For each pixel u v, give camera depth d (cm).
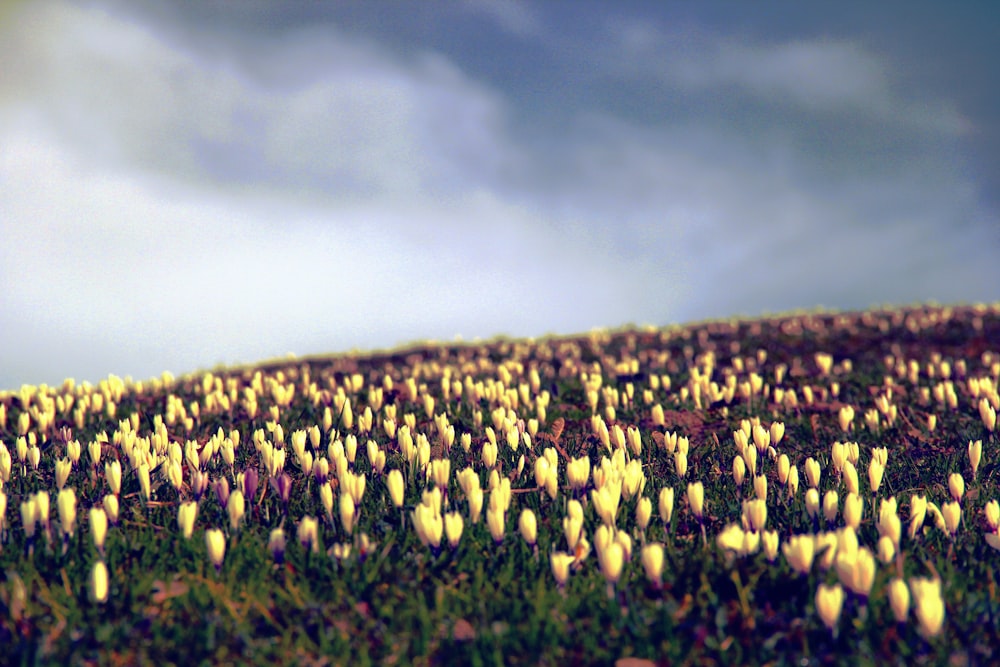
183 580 381
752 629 330
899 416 870
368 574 379
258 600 352
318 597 361
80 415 823
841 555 319
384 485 534
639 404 940
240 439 774
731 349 1470
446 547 416
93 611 340
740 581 362
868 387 1015
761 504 382
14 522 477
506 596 365
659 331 1819
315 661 317
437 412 897
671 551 404
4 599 342
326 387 1203
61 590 357
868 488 569
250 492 464
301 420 865
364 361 1573
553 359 1466
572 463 445
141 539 429
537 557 405
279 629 335
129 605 347
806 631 326
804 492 551
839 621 328
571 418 868
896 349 1379
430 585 376
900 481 600
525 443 651
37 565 382
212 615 341
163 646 321
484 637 318
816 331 1630
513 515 468
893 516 364
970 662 307
